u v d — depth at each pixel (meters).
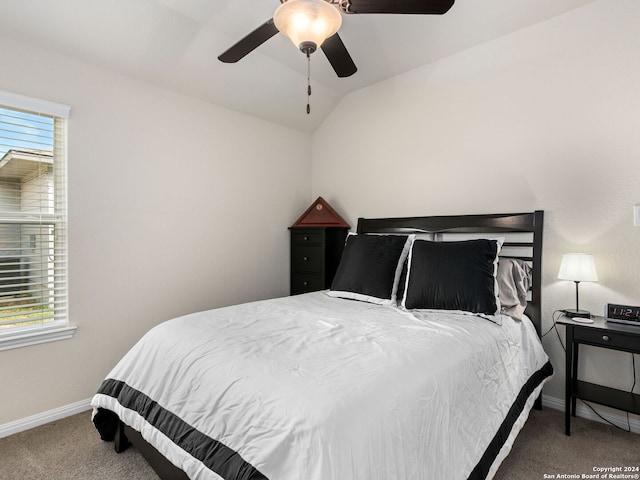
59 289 2.22
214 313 2.03
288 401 1.05
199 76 2.72
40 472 1.67
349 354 1.38
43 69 2.10
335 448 0.91
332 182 3.72
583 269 2.04
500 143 2.58
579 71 2.25
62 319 2.23
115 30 2.18
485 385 1.54
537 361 2.11
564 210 2.30
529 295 2.37
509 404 1.67
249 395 1.14
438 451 1.16
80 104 2.26
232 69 2.78
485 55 2.63
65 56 2.19
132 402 1.54
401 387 1.17
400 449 1.03
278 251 3.59
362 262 2.59
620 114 2.11
